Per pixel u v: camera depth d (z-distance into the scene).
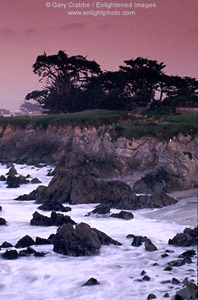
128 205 27.30
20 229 21.83
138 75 82.00
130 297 12.28
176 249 17.59
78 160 41.00
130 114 65.00
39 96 97.94
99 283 13.55
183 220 23.11
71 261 16.09
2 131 74.44
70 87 95.50
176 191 33.25
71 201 29.53
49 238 19.20
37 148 64.69
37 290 13.14
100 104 81.62
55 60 92.25
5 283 13.77
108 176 38.72
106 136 42.03
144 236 19.09
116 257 16.56
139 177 37.72
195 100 68.88
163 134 40.16
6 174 47.62
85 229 17.77
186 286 12.20
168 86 82.50
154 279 13.78
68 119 64.38
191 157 35.53
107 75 85.56
